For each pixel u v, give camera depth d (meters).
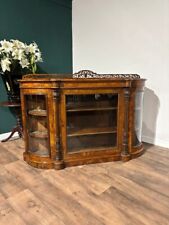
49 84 1.83
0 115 2.77
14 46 2.42
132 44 2.74
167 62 2.45
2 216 1.34
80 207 1.43
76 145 2.10
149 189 1.65
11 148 2.53
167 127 2.56
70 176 1.85
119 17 2.81
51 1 3.12
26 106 2.04
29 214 1.36
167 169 1.99
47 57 3.20
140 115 2.34
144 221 1.30
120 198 1.53
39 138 2.07
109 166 2.05
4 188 1.66
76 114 2.07
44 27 3.09
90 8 3.15
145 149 2.52
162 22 2.41
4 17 2.63
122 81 1.99
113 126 2.18
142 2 2.55
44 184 1.72
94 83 1.92
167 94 2.51
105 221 1.30
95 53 3.21
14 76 2.58
